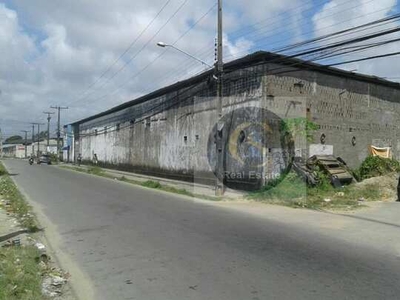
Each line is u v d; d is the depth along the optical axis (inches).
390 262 301.6
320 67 903.1
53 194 788.6
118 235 408.5
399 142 1120.2
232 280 261.7
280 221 483.2
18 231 432.5
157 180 1219.9
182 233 411.5
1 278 252.7
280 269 283.4
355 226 450.6
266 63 838.5
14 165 2380.7
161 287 253.6
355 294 234.1
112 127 1963.6
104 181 1163.3
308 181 788.6
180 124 1244.5
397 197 693.9
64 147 3235.7
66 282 271.1
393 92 1103.6
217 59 820.0
